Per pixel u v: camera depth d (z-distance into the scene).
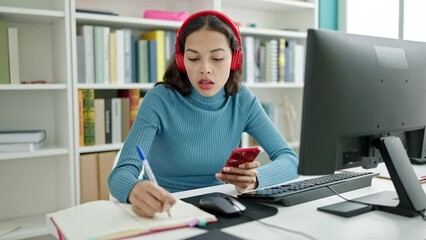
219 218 0.90
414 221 0.89
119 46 2.13
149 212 0.87
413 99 1.04
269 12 3.07
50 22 2.14
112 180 1.08
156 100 1.32
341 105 0.89
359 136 0.96
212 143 1.38
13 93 2.12
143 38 2.37
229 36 1.23
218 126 1.39
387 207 0.95
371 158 1.01
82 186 2.03
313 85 0.87
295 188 1.07
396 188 0.95
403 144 1.09
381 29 2.98
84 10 2.06
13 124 2.12
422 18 2.71
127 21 2.13
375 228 0.84
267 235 0.80
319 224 0.87
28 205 2.21
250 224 0.87
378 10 2.99
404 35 2.82
